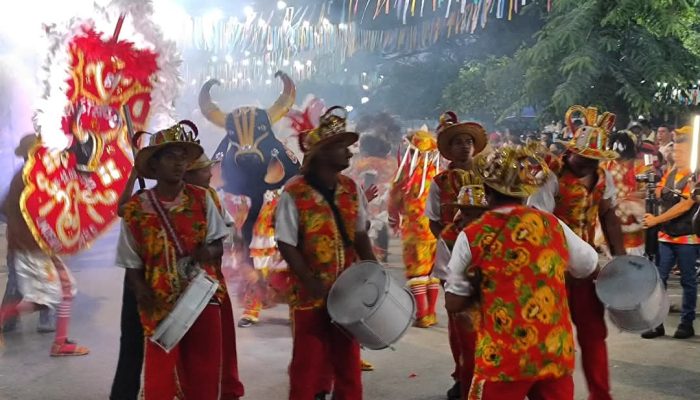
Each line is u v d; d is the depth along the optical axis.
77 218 7.95
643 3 14.09
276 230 4.83
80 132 8.02
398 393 5.97
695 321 8.28
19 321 7.87
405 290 4.60
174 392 4.57
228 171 8.14
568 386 3.92
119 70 8.45
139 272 4.57
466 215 4.86
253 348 7.21
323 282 4.81
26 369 6.55
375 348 4.50
